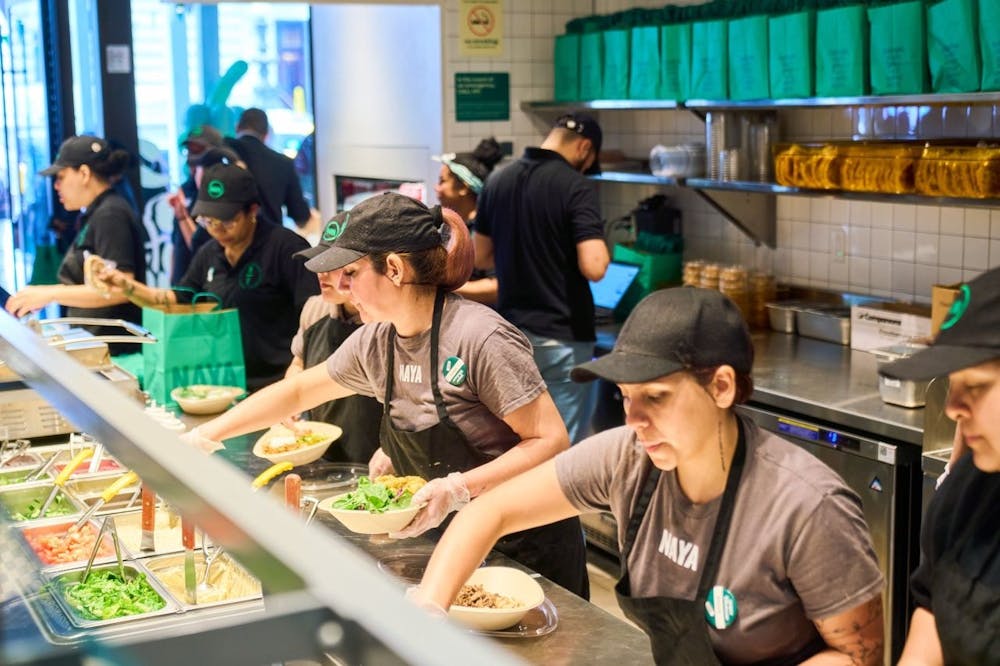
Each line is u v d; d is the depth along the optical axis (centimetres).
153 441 131
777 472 181
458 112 600
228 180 411
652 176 538
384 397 283
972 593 171
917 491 378
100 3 635
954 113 445
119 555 247
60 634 200
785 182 458
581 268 477
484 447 268
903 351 403
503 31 603
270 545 98
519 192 482
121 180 520
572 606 230
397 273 260
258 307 421
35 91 656
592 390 515
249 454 326
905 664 179
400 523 250
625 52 546
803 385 424
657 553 193
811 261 519
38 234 664
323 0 565
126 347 498
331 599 88
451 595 196
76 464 286
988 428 161
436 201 613
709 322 177
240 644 114
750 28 472
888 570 378
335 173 707
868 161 423
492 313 267
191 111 669
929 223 461
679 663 193
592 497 204
